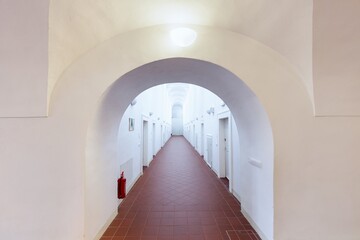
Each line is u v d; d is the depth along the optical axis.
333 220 2.16
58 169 2.09
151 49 2.26
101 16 1.96
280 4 1.82
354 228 2.16
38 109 2.07
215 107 6.41
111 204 3.01
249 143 2.95
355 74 2.10
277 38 2.12
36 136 2.10
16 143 2.08
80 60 2.19
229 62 2.26
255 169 2.71
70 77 2.16
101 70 2.21
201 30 2.29
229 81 2.59
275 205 2.15
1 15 1.72
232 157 4.40
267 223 2.33
